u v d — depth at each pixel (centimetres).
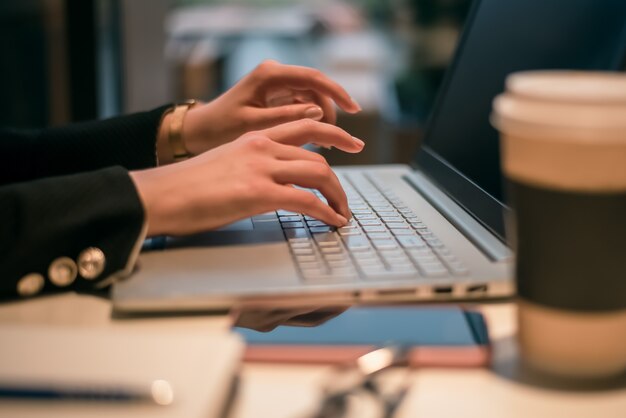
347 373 49
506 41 92
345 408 44
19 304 62
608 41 67
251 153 73
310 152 76
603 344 46
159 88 249
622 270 45
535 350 48
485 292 61
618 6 68
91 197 66
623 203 44
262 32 324
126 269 63
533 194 45
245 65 305
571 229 44
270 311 59
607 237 44
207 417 40
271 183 71
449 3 262
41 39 210
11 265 62
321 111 95
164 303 58
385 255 67
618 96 42
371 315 57
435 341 53
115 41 230
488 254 67
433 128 108
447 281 60
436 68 266
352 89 264
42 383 42
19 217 63
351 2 339
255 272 63
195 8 335
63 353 46
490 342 53
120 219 64
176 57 296
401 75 277
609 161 43
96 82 212
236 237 73
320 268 64
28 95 212
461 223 77
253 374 50
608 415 45
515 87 46
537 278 46
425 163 104
